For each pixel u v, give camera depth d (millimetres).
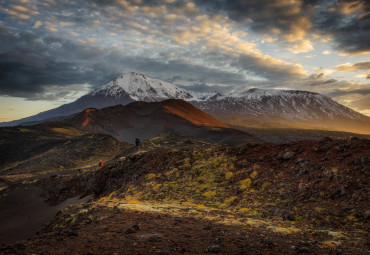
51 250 10008
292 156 29359
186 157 41906
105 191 49156
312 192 22281
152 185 36125
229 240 12172
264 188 26156
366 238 13672
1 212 68875
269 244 11398
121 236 12625
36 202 72562
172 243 11352
